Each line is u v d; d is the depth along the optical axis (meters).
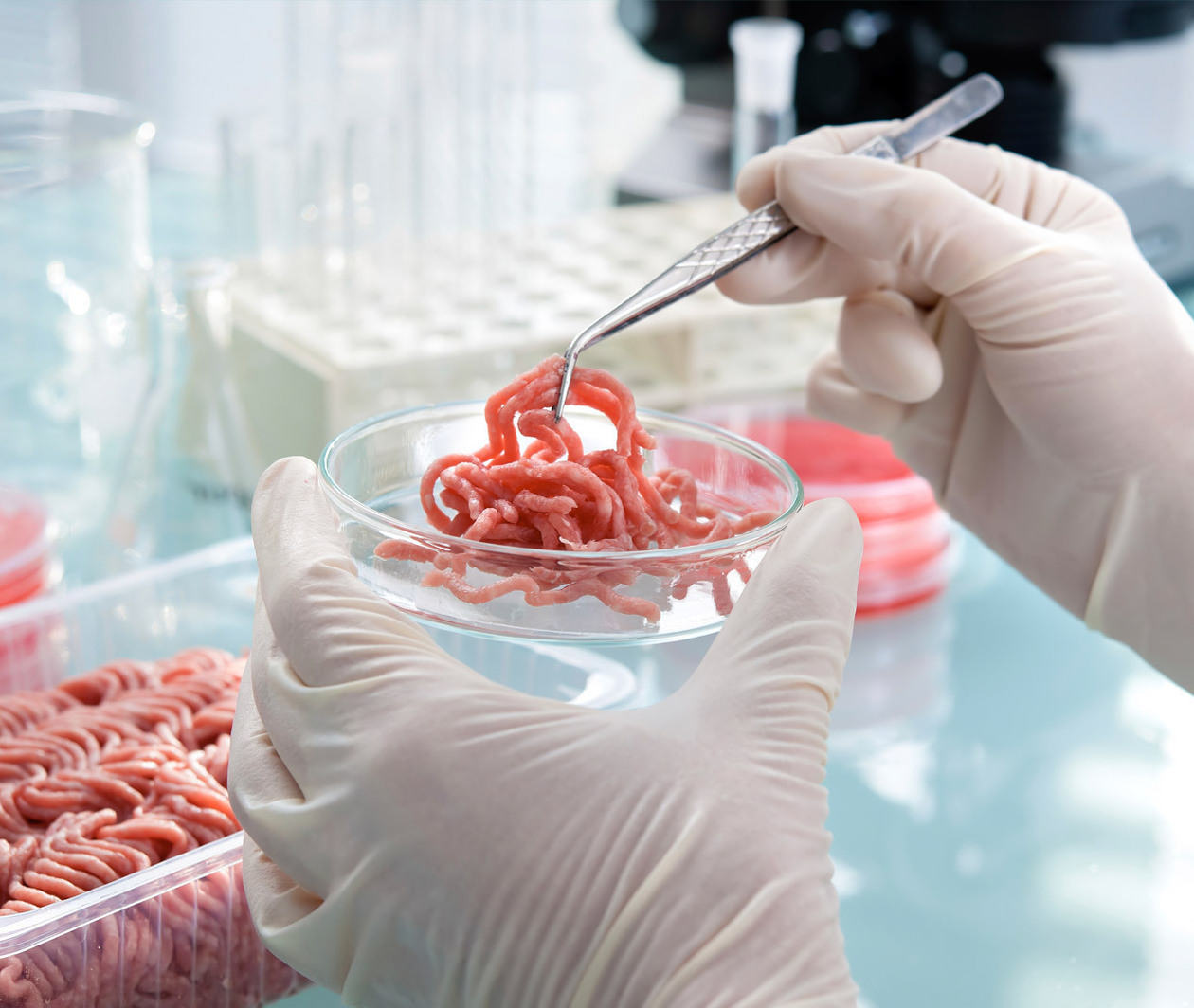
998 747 0.82
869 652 0.93
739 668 0.53
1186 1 1.43
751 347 1.49
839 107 1.59
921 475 0.88
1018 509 0.82
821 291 0.76
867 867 0.70
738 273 0.71
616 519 0.50
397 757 0.49
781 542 0.56
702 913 0.47
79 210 1.16
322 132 1.28
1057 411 0.73
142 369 1.14
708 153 1.79
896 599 1.00
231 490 1.01
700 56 1.78
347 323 1.24
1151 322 0.71
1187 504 0.72
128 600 0.83
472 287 1.36
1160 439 0.72
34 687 0.80
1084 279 0.70
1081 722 0.85
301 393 1.19
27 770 0.67
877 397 0.82
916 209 0.68
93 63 2.31
